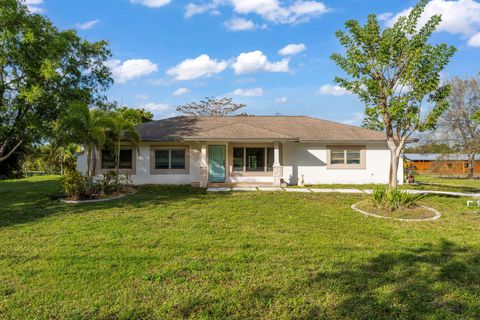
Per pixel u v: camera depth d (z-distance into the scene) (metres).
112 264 5.29
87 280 4.65
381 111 11.53
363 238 7.06
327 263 5.42
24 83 14.29
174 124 20.12
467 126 29.81
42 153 28.97
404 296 4.20
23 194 14.06
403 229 7.91
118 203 11.54
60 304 3.94
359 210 10.26
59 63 14.61
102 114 13.81
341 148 18.20
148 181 17.66
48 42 14.14
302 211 10.13
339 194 13.94
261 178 18.02
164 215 9.40
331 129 19.53
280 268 5.16
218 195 13.59
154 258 5.60
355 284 4.56
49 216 9.24
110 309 3.82
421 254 5.92
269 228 7.91
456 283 4.62
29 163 37.34
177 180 17.78
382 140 17.50
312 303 4.01
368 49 11.73
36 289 4.36
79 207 10.77
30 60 13.84
